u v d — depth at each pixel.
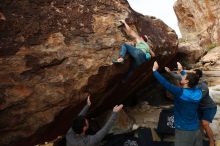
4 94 4.26
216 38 18.95
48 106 4.67
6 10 4.61
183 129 4.31
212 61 13.16
